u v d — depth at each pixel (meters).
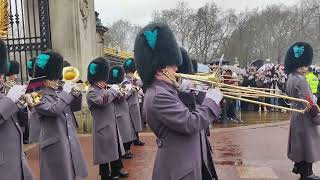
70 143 6.22
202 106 4.11
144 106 4.22
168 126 4.04
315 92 16.41
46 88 6.13
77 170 6.23
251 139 12.02
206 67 9.91
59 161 6.09
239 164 8.97
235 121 16.16
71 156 6.21
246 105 20.70
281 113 19.39
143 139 12.40
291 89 7.37
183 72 5.66
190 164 4.10
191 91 4.29
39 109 5.93
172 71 4.22
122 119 9.30
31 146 11.36
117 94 7.87
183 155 4.11
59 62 6.24
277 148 10.62
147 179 7.90
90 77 7.72
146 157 9.84
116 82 10.03
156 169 4.23
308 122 7.25
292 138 7.48
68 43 13.05
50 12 13.10
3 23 11.34
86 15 13.85
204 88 4.38
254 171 8.38
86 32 13.87
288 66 7.55
